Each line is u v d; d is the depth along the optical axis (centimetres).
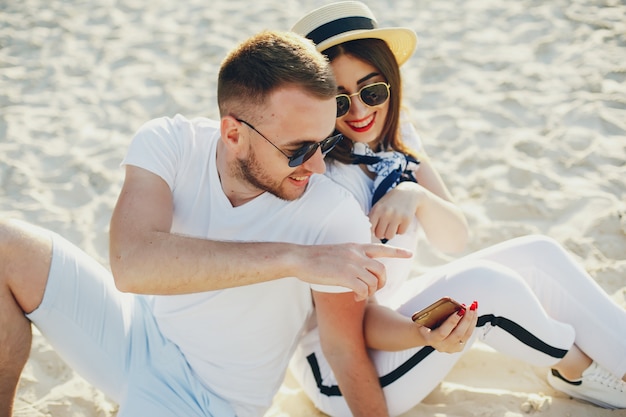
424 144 394
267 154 170
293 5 585
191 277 165
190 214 187
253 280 165
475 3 573
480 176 361
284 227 181
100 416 230
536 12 541
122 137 410
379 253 167
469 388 231
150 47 521
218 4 595
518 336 198
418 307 204
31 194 356
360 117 209
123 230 174
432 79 464
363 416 194
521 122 405
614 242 301
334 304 186
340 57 205
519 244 223
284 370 201
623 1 541
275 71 162
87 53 513
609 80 437
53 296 185
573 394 223
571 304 215
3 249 179
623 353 208
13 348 183
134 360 193
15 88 465
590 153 365
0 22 562
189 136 191
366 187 220
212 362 189
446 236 225
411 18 554
